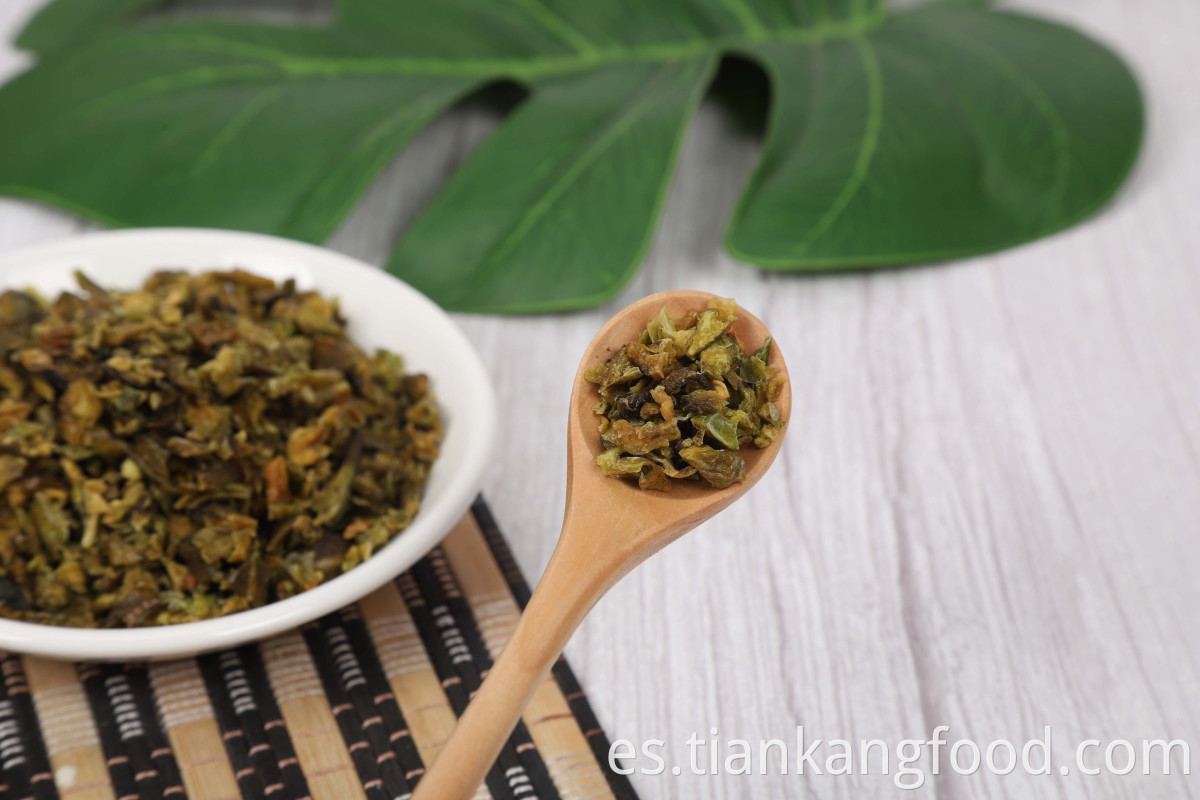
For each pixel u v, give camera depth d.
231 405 0.34
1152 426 0.40
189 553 0.33
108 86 0.44
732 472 0.31
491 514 0.37
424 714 0.33
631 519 0.31
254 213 0.42
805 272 0.44
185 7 0.53
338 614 0.35
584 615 0.31
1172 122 0.47
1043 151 0.44
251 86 0.45
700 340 0.32
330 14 0.53
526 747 0.33
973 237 0.42
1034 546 0.37
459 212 0.42
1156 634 0.36
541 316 0.42
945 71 0.46
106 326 0.34
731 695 0.35
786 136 0.44
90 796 0.32
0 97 0.45
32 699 0.33
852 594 0.37
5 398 0.34
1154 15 0.53
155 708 0.33
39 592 0.33
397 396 0.36
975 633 0.36
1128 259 0.44
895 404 0.40
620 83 0.46
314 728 0.33
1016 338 0.42
